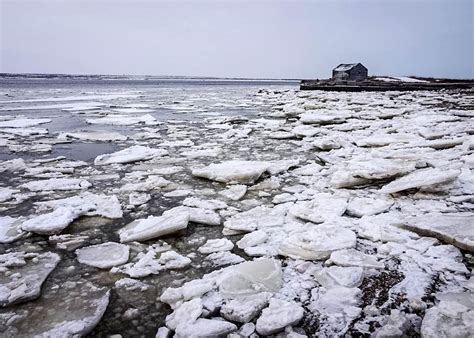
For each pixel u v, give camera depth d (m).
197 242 2.93
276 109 15.54
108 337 1.84
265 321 1.82
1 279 2.34
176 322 1.87
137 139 8.37
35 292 2.16
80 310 2.03
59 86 46.00
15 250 2.78
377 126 9.05
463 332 1.62
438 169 4.07
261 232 3.00
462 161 4.89
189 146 7.40
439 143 6.09
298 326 1.85
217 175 4.68
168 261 2.56
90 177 4.98
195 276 2.41
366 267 2.37
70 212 3.37
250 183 4.59
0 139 8.22
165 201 3.95
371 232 2.90
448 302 1.87
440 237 2.67
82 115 13.38
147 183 4.57
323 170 5.11
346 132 8.55
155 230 2.99
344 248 2.63
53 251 2.78
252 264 2.46
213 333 1.78
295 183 4.64
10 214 3.54
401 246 2.63
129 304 2.11
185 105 18.52
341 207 3.46
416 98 17.28
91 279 2.38
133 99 22.97
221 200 3.99
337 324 1.84
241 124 10.93
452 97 17.77
